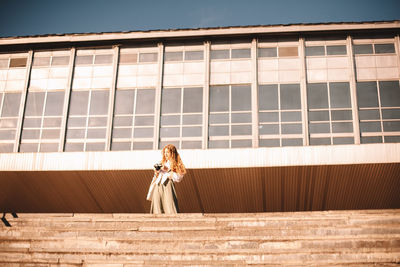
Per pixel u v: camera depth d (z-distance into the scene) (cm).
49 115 1797
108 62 1841
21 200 1864
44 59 1867
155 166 1065
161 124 1747
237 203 1778
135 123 1759
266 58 1783
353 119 1684
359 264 678
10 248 772
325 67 1753
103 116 1777
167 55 1828
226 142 1703
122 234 810
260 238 758
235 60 1794
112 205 1841
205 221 838
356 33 1780
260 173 1670
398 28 1748
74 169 1720
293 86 1742
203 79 1783
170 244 765
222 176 1691
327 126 1684
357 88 1720
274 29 1775
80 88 1820
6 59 1881
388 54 1750
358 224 802
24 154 1747
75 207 1866
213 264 702
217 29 1797
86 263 728
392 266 672
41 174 1747
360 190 1698
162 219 848
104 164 1709
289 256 709
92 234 816
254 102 1733
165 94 1781
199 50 1820
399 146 1620
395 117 1680
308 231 779
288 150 1653
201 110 1745
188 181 1717
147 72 1812
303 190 1719
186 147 1711
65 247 786
